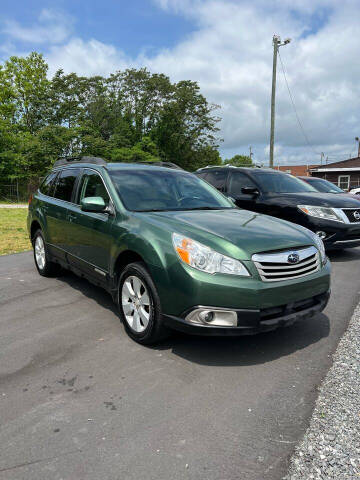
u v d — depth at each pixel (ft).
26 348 10.61
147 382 8.86
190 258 9.36
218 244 9.59
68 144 110.11
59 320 12.74
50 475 6.00
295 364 9.77
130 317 11.25
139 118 139.23
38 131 112.98
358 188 90.74
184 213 11.99
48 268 17.61
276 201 22.63
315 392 8.46
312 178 33.09
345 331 11.88
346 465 6.25
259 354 10.32
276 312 9.54
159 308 9.96
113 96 139.33
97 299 14.96
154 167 15.31
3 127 103.96
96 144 114.73
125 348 10.64
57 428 7.17
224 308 9.06
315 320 12.84
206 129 144.97
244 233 10.27
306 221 21.16
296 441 6.85
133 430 7.14
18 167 103.24
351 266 20.52
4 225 37.73
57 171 17.93
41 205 17.71
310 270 10.42
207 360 9.97
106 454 6.48
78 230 14.06
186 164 149.28
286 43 68.39
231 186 25.58
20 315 13.20
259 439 6.90
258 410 7.80
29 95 127.54
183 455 6.48
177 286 9.41
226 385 8.75
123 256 11.45
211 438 6.93
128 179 13.58
